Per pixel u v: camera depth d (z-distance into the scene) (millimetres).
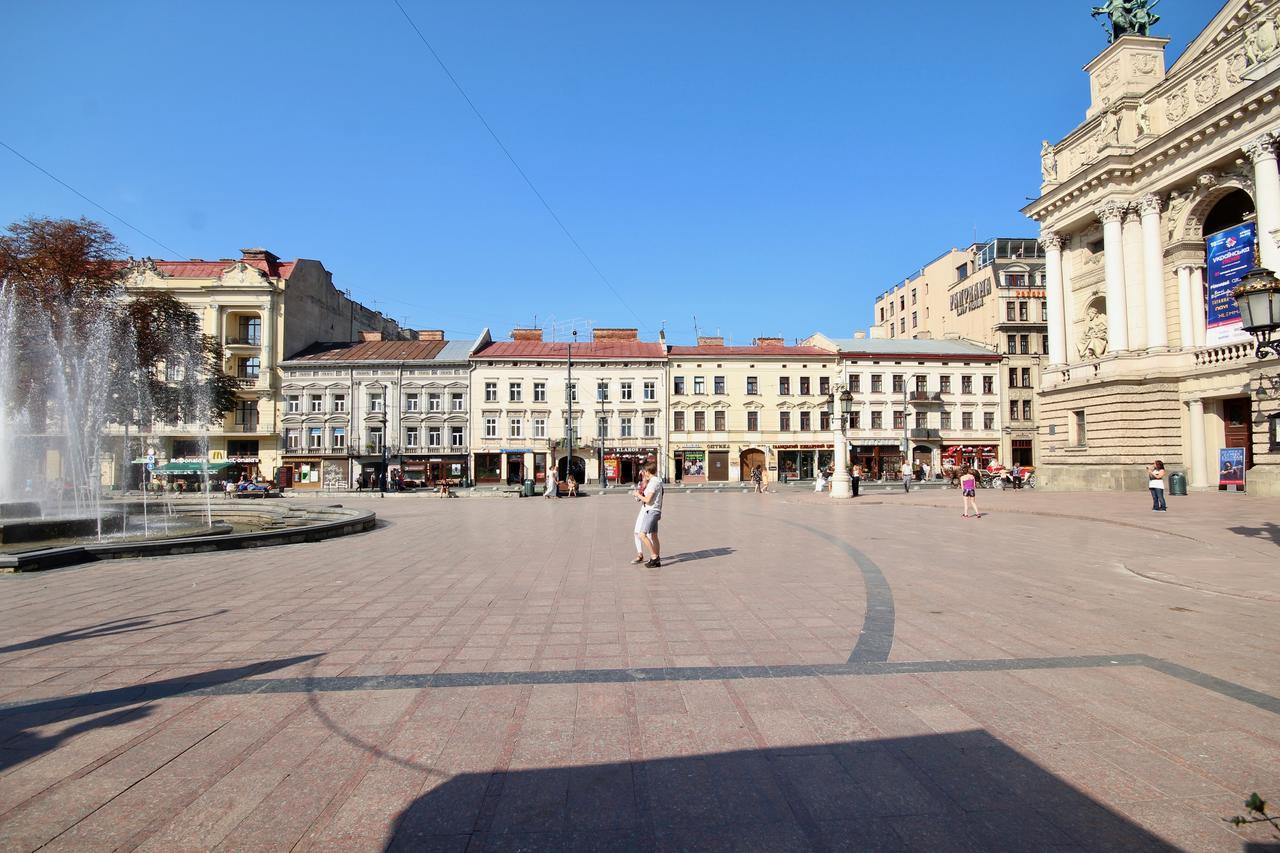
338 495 41250
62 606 7359
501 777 3332
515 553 11805
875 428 55438
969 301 60531
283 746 3691
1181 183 27688
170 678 4852
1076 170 32000
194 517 21156
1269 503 20344
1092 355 32000
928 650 5445
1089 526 15844
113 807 3057
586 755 3570
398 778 3320
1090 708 4164
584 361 54500
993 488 40188
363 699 4410
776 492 38938
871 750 3604
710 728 3904
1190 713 4074
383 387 52969
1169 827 2844
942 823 2902
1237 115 24422
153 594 8047
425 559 11070
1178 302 28047
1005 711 4121
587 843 2768
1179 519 15719
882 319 76875
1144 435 28406
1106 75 31625
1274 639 5738
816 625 6312
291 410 52438
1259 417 24141
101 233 33562
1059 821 2904
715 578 8938
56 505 26391
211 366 42875
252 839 2801
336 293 61312
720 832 2844
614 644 5715
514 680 4777
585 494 39625
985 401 56312
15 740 3773
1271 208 23531
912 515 19906
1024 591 7906
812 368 55812
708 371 55438
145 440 47750
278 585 8648
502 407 53344
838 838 2795
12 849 2715
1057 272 33875
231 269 52031
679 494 37438
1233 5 25469
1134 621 6398
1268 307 8797
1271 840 2723
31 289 31078
